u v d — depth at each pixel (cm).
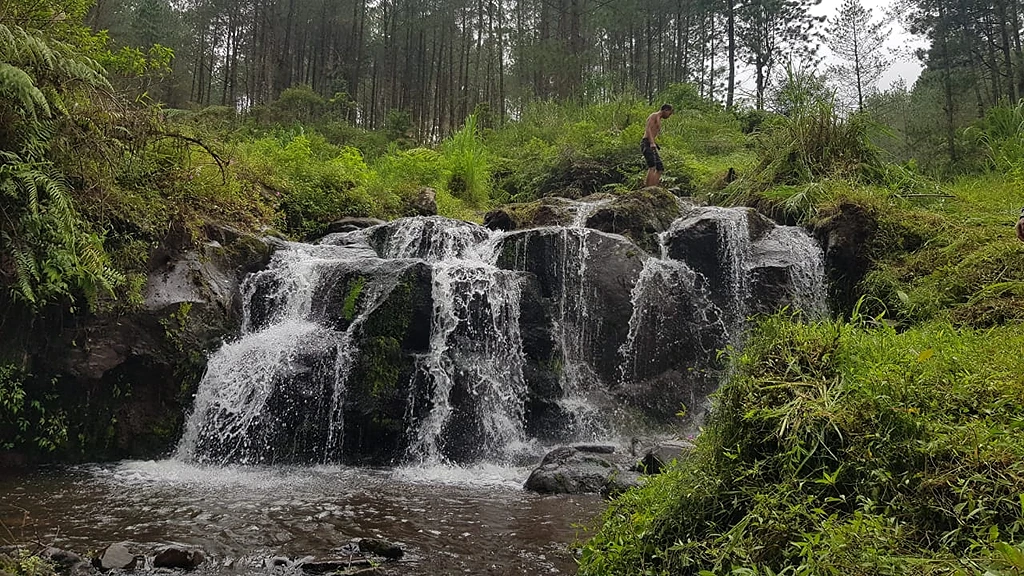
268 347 664
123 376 611
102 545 368
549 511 453
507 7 3058
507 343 742
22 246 523
